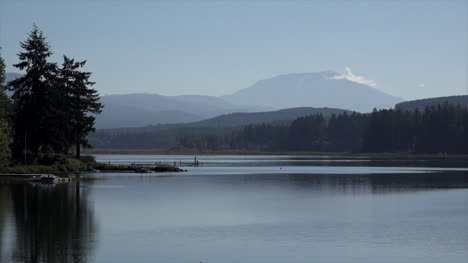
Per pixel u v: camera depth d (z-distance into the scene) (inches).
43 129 4136.3
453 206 2311.8
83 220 1894.7
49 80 4274.1
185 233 1686.8
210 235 1659.7
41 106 4153.5
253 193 2827.3
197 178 3897.6
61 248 1469.0
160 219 1937.7
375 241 1587.1
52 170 4104.3
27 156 4158.5
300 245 1531.7
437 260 1380.4
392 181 3644.2
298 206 2299.5
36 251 1432.1
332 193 2837.1
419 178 3922.2
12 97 4175.7
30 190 2787.9
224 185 3297.2
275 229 1761.8
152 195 2682.1
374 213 2107.5
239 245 1526.8
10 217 1934.1
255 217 2001.7
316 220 1930.4
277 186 3253.0
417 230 1748.3
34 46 4215.1
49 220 1882.4
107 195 2637.8
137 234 1664.6
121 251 1445.6
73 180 3518.7
